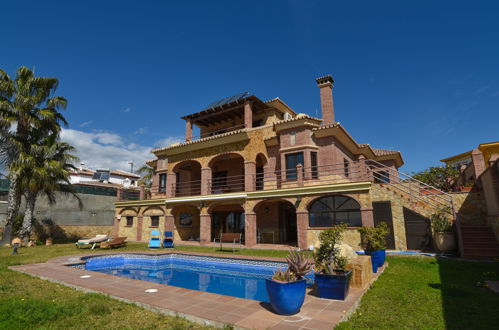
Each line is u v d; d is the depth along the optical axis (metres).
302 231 15.56
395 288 7.45
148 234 22.95
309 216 16.11
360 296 6.49
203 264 14.30
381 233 10.09
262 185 21.48
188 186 25.83
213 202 19.39
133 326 4.98
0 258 13.35
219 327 4.90
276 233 19.45
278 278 5.55
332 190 14.98
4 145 19.97
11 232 19.78
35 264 11.56
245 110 21.16
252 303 6.01
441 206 13.91
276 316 5.20
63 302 6.34
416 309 5.87
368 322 5.18
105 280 8.36
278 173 20.28
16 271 10.16
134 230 24.16
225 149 19.95
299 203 15.92
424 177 22.59
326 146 18.77
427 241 13.71
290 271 5.76
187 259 15.02
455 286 7.50
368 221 13.80
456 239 12.19
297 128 19.08
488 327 4.93
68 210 26.59
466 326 4.98
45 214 24.94
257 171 22.70
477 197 13.96
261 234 20.08
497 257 10.88
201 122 26.05
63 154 22.20
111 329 4.85
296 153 18.89
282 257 12.95
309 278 9.79
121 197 26.62
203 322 5.09
